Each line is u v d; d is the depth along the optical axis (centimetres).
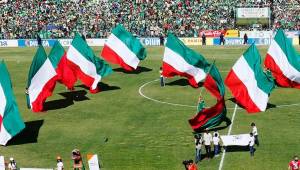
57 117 8000
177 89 9338
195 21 14588
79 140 7025
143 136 7069
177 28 14425
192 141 6819
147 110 8181
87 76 9000
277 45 9069
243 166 6025
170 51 9256
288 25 14088
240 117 7662
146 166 6122
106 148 6706
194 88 9356
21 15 15488
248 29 14312
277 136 6875
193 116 7781
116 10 15212
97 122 7700
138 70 10962
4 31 15112
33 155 6594
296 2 14688
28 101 8169
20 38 14988
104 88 9575
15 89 9700
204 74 9325
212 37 14000
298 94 8750
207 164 6128
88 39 14350
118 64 10450
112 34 10400
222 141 6372
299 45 13075
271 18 14450
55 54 8531
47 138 7150
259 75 7875
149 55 12544
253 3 14788
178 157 6347
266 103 7906
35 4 15700
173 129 7281
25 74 10925
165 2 15175
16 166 6025
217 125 7225
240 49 12950
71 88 8675
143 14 14938
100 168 6100
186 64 9250
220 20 14550
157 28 14488
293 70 9019
